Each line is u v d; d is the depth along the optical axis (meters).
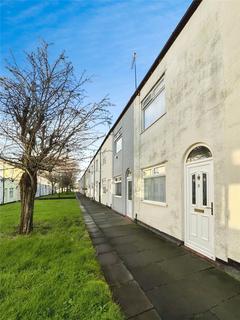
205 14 5.75
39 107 7.85
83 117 8.30
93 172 34.81
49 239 7.25
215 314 3.34
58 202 26.84
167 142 7.96
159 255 6.11
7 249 6.15
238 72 4.56
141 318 3.28
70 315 3.14
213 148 5.34
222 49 5.06
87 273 4.65
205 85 5.69
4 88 7.62
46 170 8.91
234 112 4.66
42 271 4.73
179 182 6.97
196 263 5.36
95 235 9.03
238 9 4.61
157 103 9.40
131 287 4.25
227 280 4.41
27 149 7.86
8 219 12.55
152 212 9.58
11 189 29.06
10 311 3.23
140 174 11.46
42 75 7.88
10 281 4.22
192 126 6.27
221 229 5.02
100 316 3.13
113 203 19.03
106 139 22.97
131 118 13.42
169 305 3.61
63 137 8.20
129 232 9.47
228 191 4.80
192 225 6.34
